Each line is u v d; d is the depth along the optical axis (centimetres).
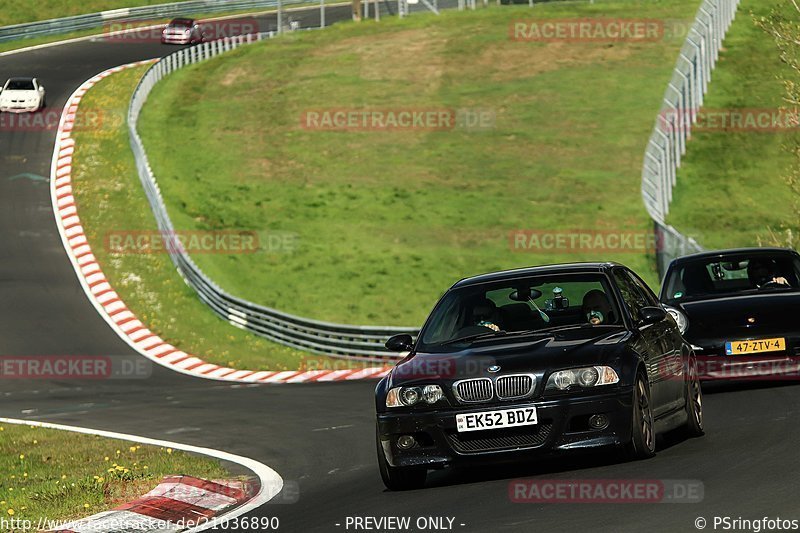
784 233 13250
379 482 3725
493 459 3281
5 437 6144
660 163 13688
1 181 16638
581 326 3562
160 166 17675
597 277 3725
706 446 3656
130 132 17962
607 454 3591
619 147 17775
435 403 3325
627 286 3841
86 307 12406
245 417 6450
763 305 5228
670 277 5659
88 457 5053
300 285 13588
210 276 13712
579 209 15538
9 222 15162
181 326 11762
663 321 3916
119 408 7619
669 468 3225
